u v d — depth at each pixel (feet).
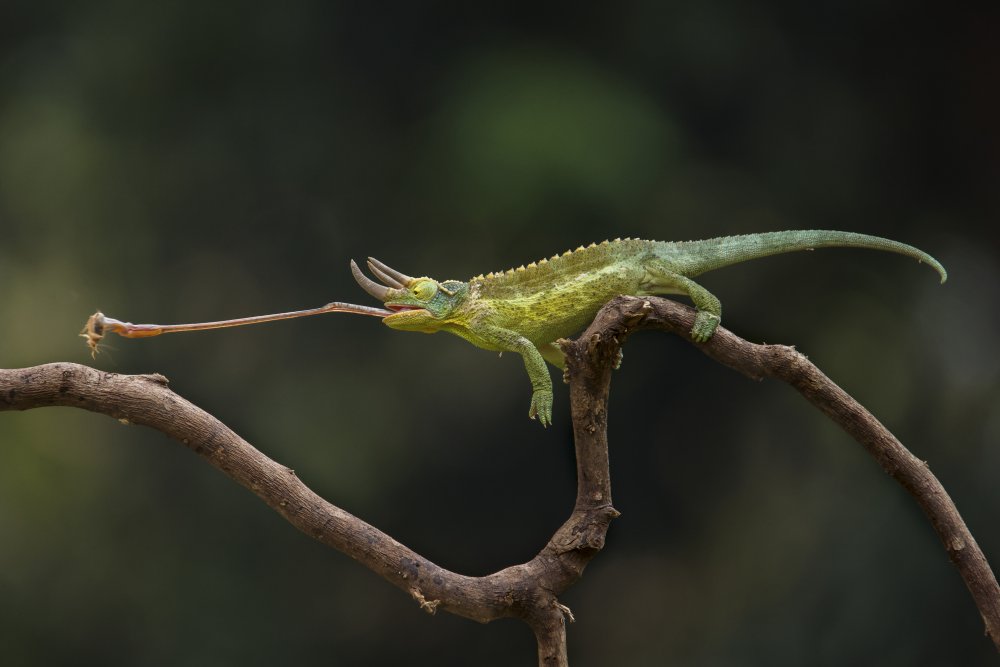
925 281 49.32
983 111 50.49
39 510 41.39
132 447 42.96
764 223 47.67
